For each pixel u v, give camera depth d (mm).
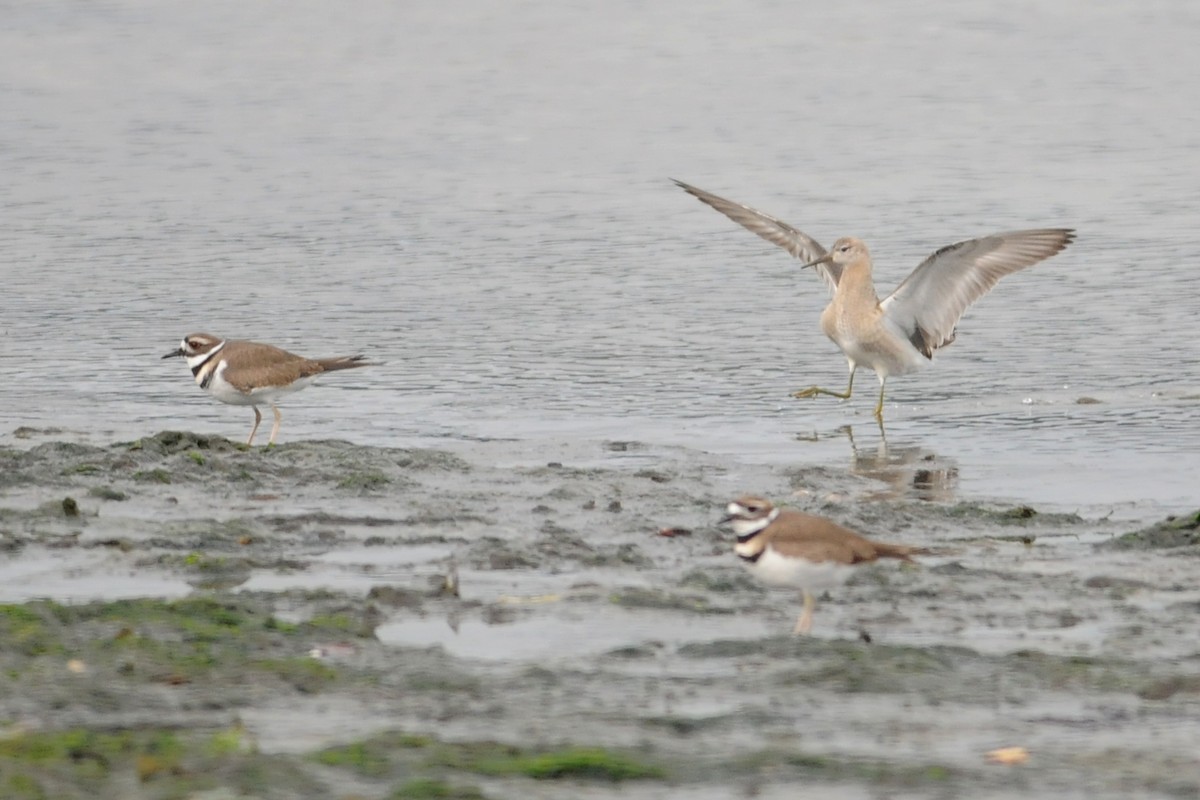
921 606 11352
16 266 28547
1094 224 31188
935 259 18953
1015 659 9961
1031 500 15117
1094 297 25469
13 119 45000
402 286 26953
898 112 45469
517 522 13867
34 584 11812
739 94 48562
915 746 8602
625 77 51625
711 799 7883
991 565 12453
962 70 52094
